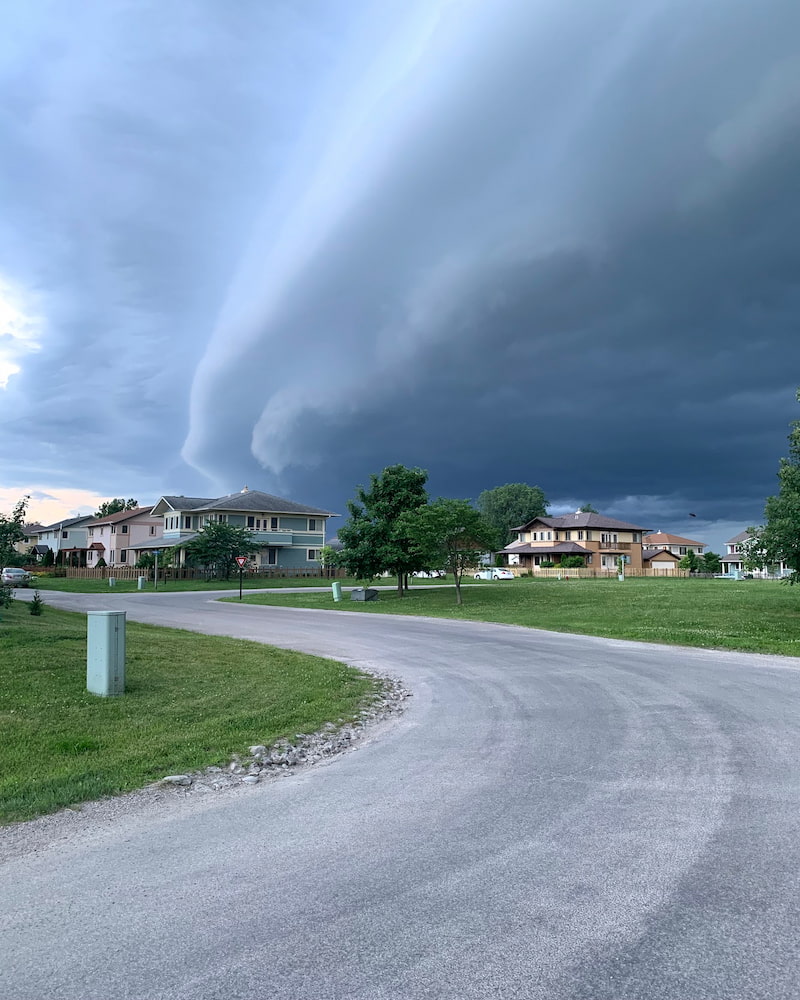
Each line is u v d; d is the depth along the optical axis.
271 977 3.09
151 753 7.21
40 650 12.64
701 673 12.09
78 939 3.46
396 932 3.45
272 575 62.38
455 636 19.28
